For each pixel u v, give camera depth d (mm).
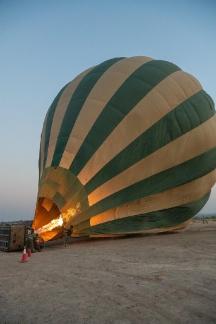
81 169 14383
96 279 7496
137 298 5969
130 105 15438
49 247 14805
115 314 5199
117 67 17141
